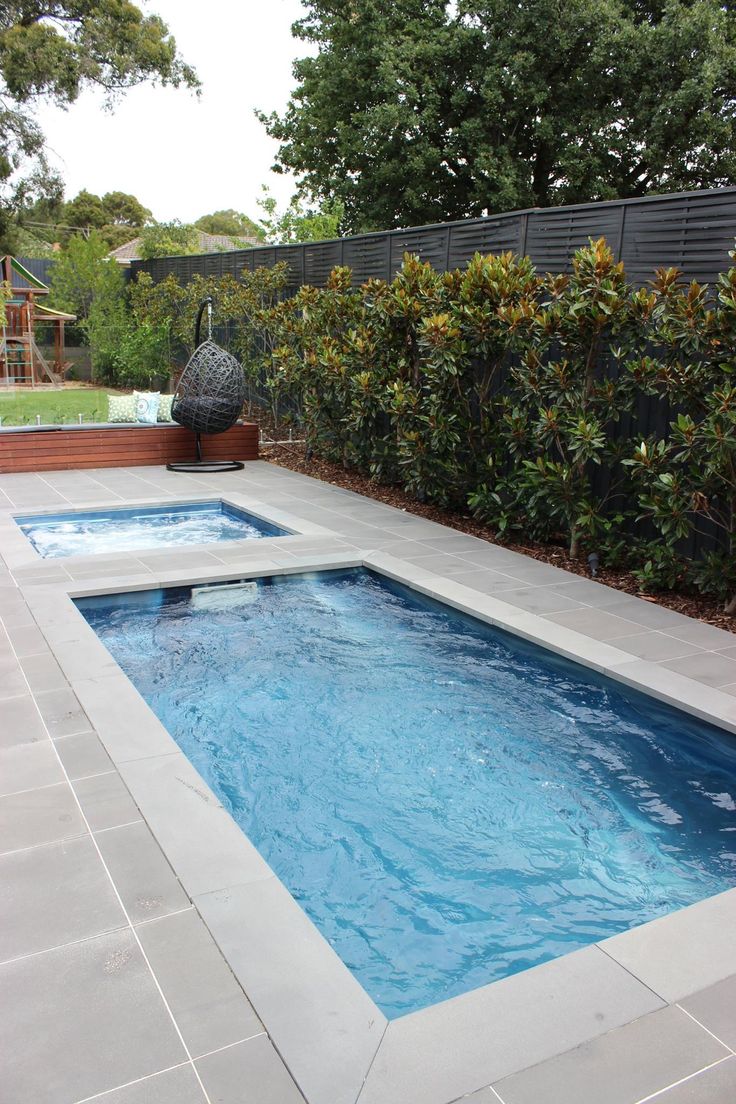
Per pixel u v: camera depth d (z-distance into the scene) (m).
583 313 6.41
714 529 6.50
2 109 28.03
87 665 4.49
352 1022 2.14
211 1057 2.01
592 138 18.33
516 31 17.73
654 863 3.22
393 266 11.19
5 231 30.97
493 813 3.53
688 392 5.79
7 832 2.95
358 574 6.77
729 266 6.31
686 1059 2.05
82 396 19.30
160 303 19.38
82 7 28.00
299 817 3.48
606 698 4.60
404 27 18.97
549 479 6.77
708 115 16.75
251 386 15.40
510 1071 2.00
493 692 4.65
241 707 4.41
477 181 19.03
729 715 4.02
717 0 17.62
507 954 2.72
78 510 8.30
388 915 2.92
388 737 4.14
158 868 2.77
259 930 2.47
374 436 9.67
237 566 6.43
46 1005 2.16
